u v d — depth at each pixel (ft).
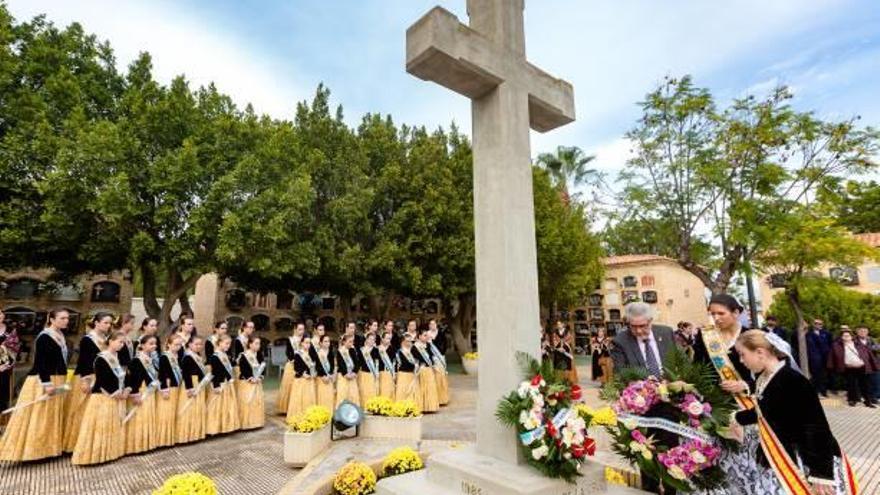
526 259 13.08
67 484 17.61
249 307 65.57
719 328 11.85
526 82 14.21
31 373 20.13
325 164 52.49
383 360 32.40
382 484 13.01
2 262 41.50
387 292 60.95
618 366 13.91
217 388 25.23
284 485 17.52
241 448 22.84
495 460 12.23
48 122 37.70
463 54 12.47
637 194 41.27
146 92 43.60
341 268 48.29
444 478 12.34
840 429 27.25
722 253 41.29
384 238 51.83
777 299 51.37
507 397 12.05
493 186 13.28
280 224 42.01
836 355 36.04
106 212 35.04
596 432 19.34
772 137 35.50
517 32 14.29
